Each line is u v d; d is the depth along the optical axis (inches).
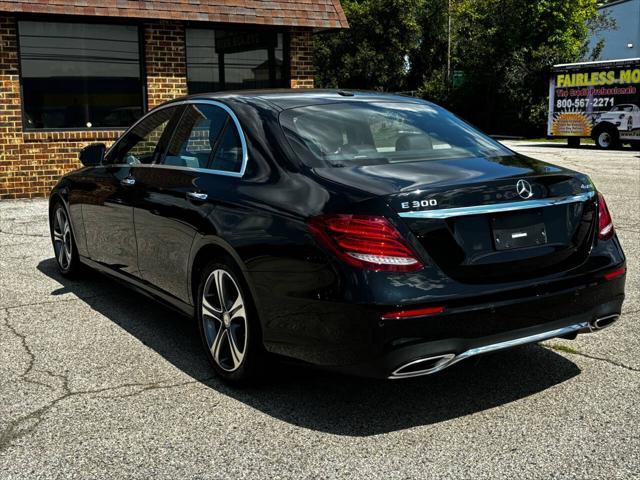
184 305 171.3
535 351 171.3
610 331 185.6
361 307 120.0
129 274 199.0
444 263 124.9
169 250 171.2
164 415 137.7
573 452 120.7
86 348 177.3
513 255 130.6
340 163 141.5
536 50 1444.4
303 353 131.6
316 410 139.6
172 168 177.0
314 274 126.1
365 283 120.3
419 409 139.5
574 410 137.8
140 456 121.3
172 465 118.1
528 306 129.3
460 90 1621.6
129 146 205.0
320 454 121.3
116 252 203.6
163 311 210.1
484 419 134.4
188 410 140.0
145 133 198.2
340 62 1988.2
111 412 139.3
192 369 162.9
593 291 138.3
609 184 513.3
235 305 146.9
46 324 197.0
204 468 117.0
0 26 436.5
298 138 148.0
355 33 1979.6
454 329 123.0
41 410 140.3
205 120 172.4
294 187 137.2
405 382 153.3
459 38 1830.7
